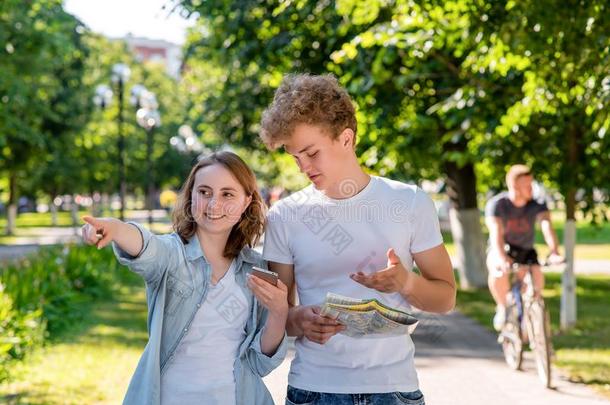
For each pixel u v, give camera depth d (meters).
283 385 8.44
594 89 9.11
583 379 9.05
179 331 3.85
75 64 41.50
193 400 3.80
